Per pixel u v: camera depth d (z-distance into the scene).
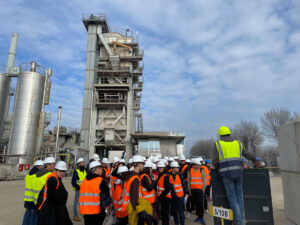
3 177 25.00
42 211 4.59
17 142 30.84
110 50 35.16
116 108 34.84
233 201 4.68
